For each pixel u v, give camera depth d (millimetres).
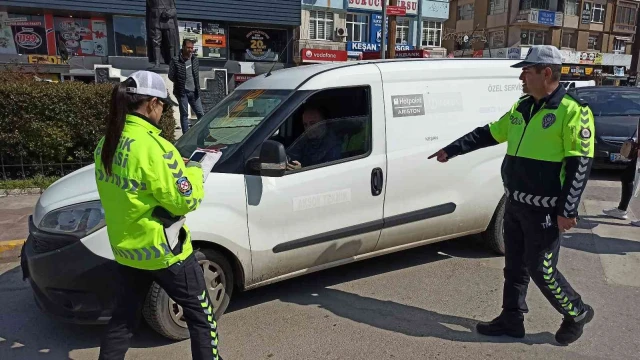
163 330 3258
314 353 3229
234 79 27734
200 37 26719
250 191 3439
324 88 3758
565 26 46906
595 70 49500
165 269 2439
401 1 33375
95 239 3008
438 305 3918
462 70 4531
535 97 3021
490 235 4902
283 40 29609
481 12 49094
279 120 3592
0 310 3838
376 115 3992
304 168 3689
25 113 6594
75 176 3754
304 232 3719
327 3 31188
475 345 3330
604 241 5480
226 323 3627
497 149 4703
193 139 3969
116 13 24891
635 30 51219
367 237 4055
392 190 4098
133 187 2258
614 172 9555
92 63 25328
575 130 2828
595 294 4121
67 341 3396
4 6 23203
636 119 9070
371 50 33125
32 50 24500
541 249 3066
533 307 3889
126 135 2270
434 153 3967
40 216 3287
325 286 4270
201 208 3254
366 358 3168
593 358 3170
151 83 2303
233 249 3418
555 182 2957
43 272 3068
